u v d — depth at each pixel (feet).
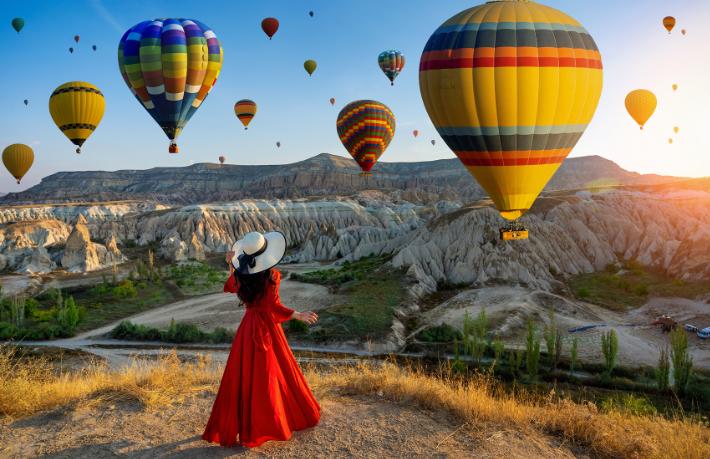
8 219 588.09
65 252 323.98
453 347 157.07
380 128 190.70
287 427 18.47
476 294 212.84
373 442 18.48
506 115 70.85
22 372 23.44
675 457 19.07
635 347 154.51
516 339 163.84
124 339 174.09
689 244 246.68
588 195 328.90
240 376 18.33
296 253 387.75
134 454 17.46
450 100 72.90
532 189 75.15
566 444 20.02
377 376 24.73
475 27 71.87
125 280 266.57
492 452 18.17
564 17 73.26
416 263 245.45
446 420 20.74
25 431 19.24
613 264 262.67
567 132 72.79
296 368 19.43
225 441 17.90
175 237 390.01
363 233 372.38
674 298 203.82
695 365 139.74
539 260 241.76
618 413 24.61
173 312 209.05
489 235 254.27
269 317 18.97
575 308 191.62
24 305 205.05
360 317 182.29
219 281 274.36
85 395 22.77
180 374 25.98
